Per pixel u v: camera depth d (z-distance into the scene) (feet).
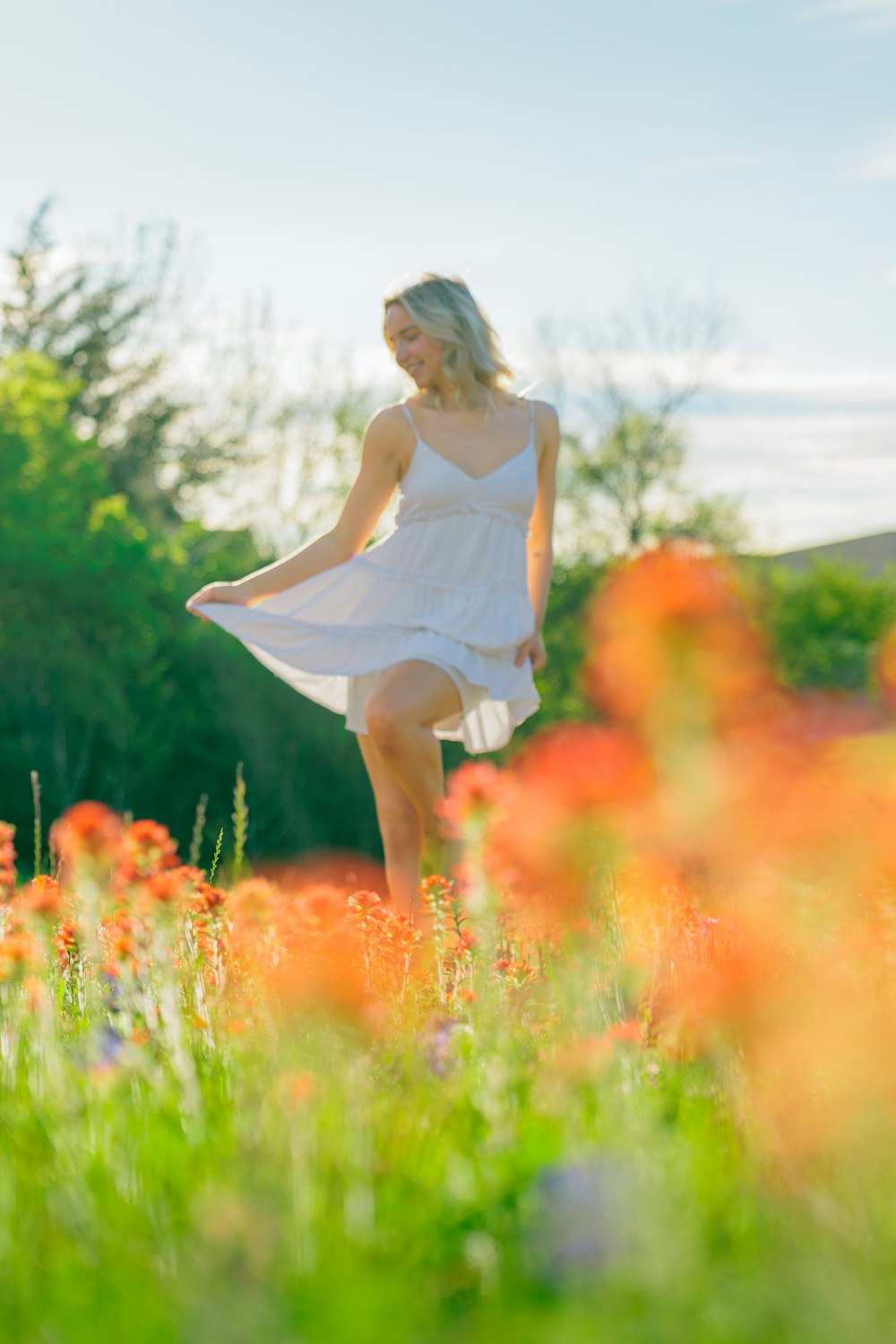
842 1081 4.65
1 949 6.77
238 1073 6.02
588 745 6.89
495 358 14.89
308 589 14.80
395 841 14.11
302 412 123.65
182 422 130.72
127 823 7.33
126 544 93.30
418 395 14.92
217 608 14.43
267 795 98.58
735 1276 3.94
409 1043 6.47
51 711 94.12
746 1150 4.94
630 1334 3.62
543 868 7.84
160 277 135.23
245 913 7.59
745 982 5.32
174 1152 5.01
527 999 7.99
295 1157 4.42
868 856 6.11
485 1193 4.65
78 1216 4.36
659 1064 6.43
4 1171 4.74
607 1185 4.26
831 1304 3.61
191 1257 3.93
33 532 87.76
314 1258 3.94
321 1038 6.17
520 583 14.88
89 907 6.98
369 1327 3.59
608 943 8.41
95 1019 7.22
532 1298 4.06
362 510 14.75
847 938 6.42
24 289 135.95
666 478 121.08
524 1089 6.11
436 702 13.82
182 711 97.09
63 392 101.86
